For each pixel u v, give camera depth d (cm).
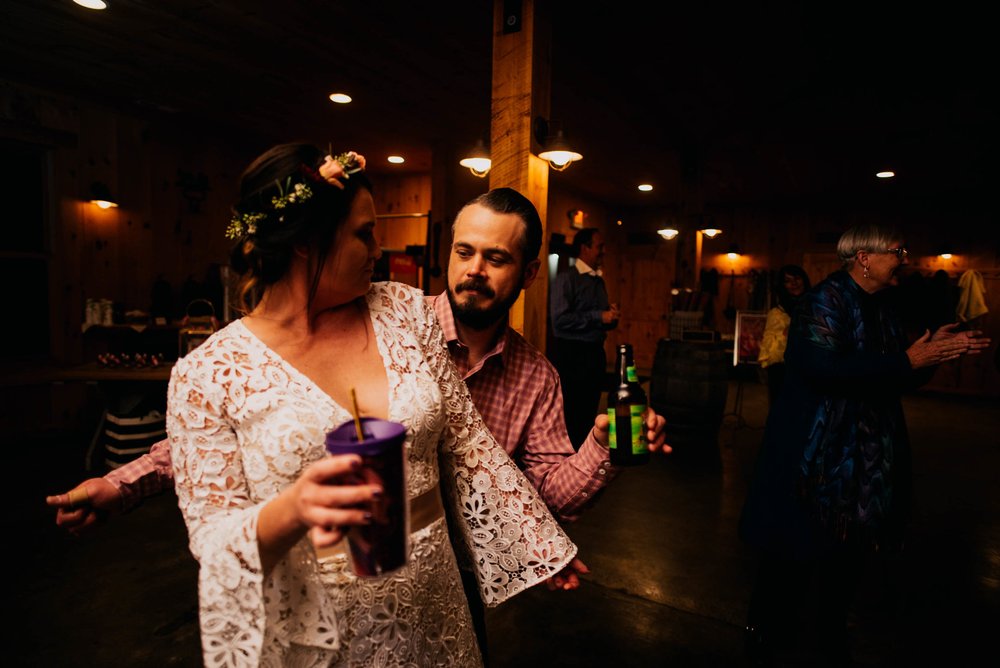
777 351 486
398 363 97
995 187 872
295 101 547
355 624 87
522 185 283
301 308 91
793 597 212
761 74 469
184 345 424
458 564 125
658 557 306
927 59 436
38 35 412
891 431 195
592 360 393
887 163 746
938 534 346
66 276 512
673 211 1109
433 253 692
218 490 82
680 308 625
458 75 478
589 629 240
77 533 98
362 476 67
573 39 407
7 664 207
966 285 877
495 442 115
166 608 246
